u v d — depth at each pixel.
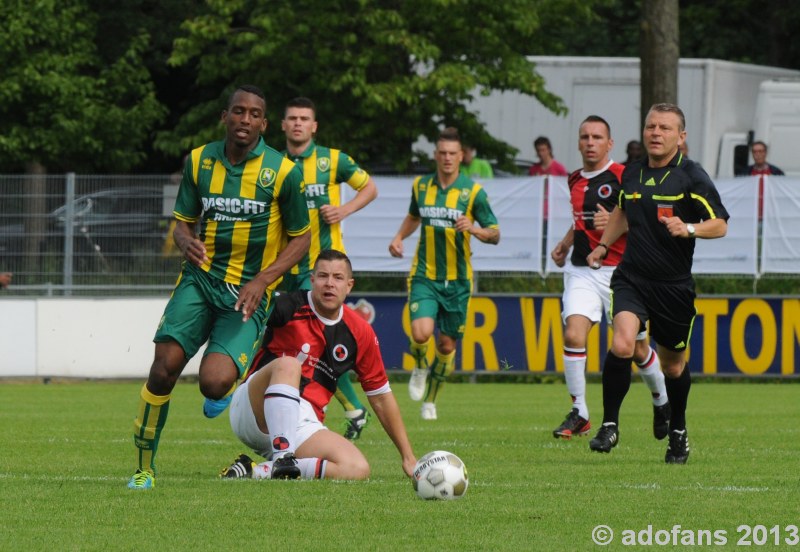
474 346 50.72
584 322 30.23
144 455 20.62
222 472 21.89
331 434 21.73
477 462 25.17
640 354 27.42
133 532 16.80
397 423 21.53
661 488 21.08
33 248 49.72
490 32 64.31
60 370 50.09
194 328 20.17
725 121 66.94
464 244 35.44
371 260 50.25
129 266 50.06
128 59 79.56
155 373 19.95
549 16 68.69
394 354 50.81
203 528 17.06
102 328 50.19
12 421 34.38
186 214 20.55
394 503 19.02
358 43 64.31
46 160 72.06
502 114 68.88
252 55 63.72
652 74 58.00
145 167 85.81
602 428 25.64
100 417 35.69
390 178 50.00
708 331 50.16
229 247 20.30
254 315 20.44
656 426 28.34
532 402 42.50
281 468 21.02
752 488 21.11
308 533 16.77
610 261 30.67
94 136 72.12
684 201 23.61
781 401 42.50
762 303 49.97
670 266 23.84
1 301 49.78
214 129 65.50
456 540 16.38
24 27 69.19
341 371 21.78
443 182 35.47
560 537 16.64
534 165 57.62
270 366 21.09
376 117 64.81
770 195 49.50
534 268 50.09
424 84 62.09
